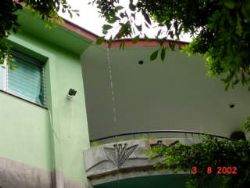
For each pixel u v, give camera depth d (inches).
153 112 665.0
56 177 426.0
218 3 211.8
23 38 497.7
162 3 301.7
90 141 496.1
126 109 654.5
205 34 343.0
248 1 195.2
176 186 478.3
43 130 455.8
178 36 265.6
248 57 217.3
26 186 405.4
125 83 622.8
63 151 451.2
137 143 469.7
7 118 431.2
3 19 268.4
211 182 397.7
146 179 459.8
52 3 302.4
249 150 376.2
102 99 637.3
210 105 667.4
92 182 455.5
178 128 682.8
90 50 556.4
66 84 509.4
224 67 223.5
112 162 459.2
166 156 405.1
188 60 599.8
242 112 679.7
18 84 474.0
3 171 396.5
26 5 307.4
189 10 295.6
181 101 658.8
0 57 295.6
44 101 487.5
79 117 494.0
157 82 631.8
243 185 362.6
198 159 378.0
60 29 516.7
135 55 578.9
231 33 208.4
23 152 423.5
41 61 512.4
